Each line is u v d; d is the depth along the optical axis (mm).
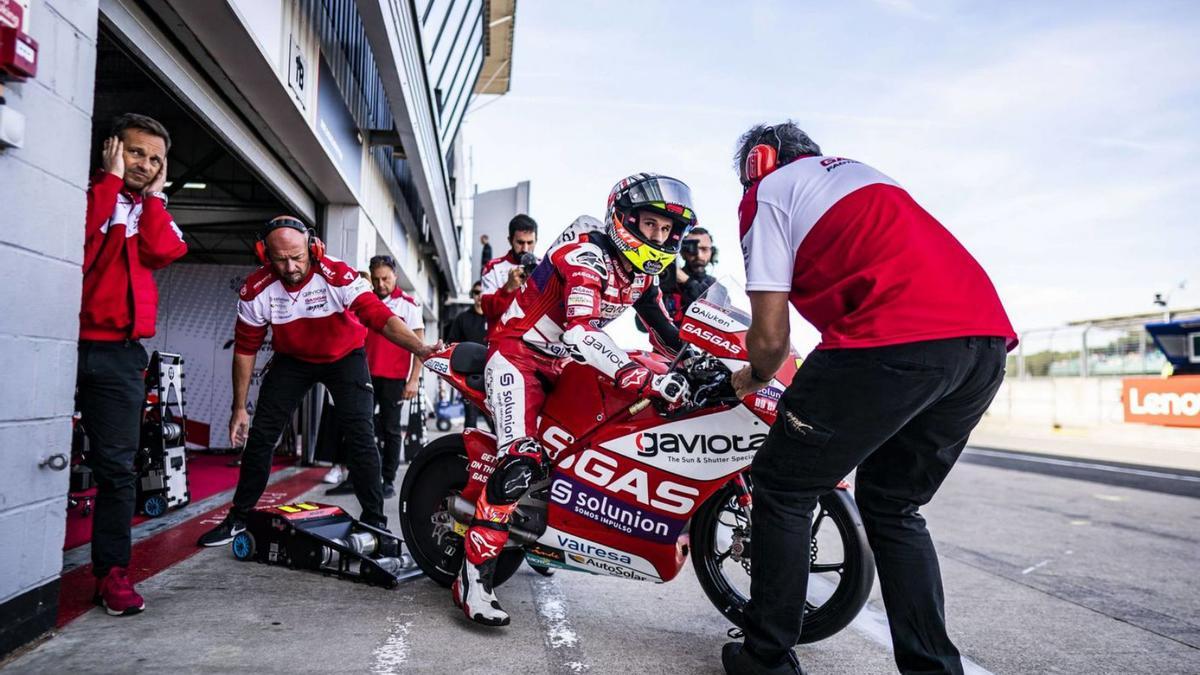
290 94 4629
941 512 6133
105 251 2539
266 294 3695
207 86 4359
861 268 1977
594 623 2773
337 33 6070
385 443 5770
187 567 3266
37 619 2256
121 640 2312
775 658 2154
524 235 4879
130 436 2646
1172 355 18781
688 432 2506
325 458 6027
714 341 2396
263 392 3842
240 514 3801
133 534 3938
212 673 2090
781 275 2072
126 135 2602
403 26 5602
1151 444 15672
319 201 7434
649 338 3088
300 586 3037
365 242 7887
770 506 2152
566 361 2773
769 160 2264
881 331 1897
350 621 2635
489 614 2570
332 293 3676
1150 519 6047
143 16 3477
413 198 12141
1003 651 2752
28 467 2160
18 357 2096
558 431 2746
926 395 1902
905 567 2082
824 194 2053
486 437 2943
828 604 2457
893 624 2092
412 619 2691
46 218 2184
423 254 17312
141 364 2701
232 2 3496
